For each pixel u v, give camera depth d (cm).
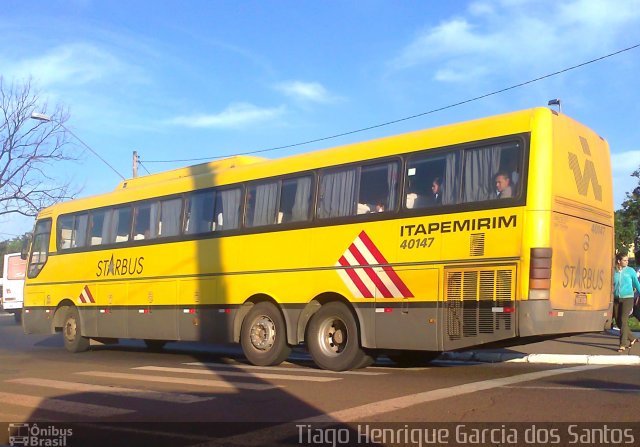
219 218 1302
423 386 901
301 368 1164
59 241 1702
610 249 1042
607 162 1062
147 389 938
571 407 725
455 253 948
